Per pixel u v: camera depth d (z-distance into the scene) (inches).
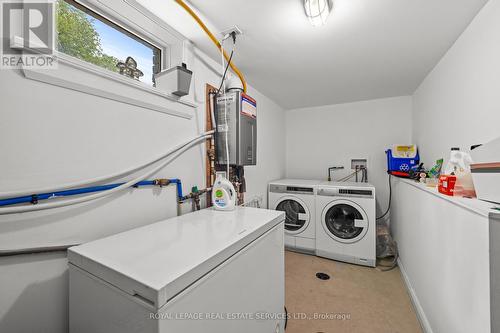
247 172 91.6
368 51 62.8
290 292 68.9
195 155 58.6
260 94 101.7
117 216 38.7
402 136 106.2
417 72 77.7
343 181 118.6
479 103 45.3
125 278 21.8
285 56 66.0
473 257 31.0
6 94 26.5
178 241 31.1
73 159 32.6
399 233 84.6
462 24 49.7
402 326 54.3
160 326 19.2
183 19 47.5
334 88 95.7
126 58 46.3
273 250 43.4
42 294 29.6
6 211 25.6
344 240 89.3
